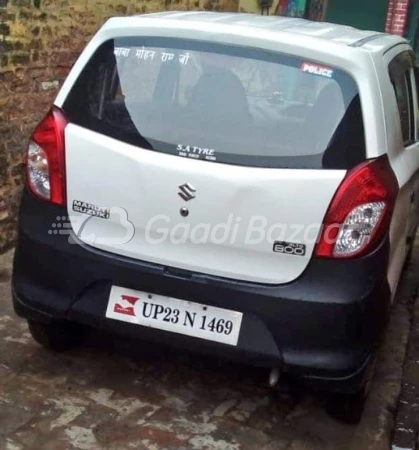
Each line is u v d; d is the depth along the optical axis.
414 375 4.40
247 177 3.08
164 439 3.41
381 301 3.21
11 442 3.28
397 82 3.86
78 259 3.33
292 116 3.21
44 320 3.50
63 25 5.48
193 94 3.32
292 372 3.16
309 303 3.08
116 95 3.38
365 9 14.02
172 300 3.25
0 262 5.12
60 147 3.32
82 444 3.32
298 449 3.46
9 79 5.02
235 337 3.17
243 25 3.46
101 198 3.27
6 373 3.81
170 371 3.98
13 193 5.28
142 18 3.53
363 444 3.57
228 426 3.57
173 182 3.15
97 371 3.91
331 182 3.07
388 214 3.17
